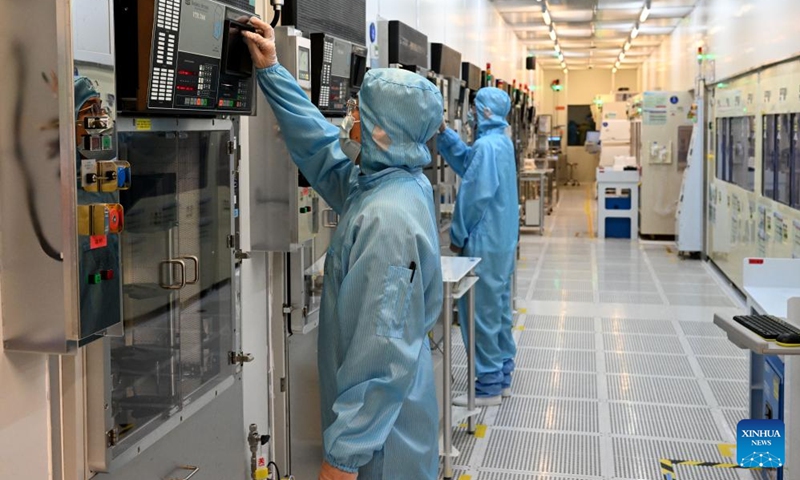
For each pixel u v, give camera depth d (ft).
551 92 77.46
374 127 6.83
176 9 5.73
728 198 26.00
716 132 28.45
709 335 19.20
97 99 5.07
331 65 9.48
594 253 31.73
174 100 5.93
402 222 6.48
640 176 35.29
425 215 6.77
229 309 7.58
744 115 23.79
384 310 6.31
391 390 6.33
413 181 6.91
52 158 4.89
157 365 6.29
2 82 4.91
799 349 7.79
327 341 6.98
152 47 5.52
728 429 13.28
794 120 17.90
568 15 40.22
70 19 4.77
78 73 4.88
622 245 33.81
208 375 7.21
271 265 9.08
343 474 6.34
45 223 4.95
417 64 15.83
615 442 12.83
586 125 77.15
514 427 13.53
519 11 37.63
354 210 6.89
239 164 7.95
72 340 5.01
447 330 11.36
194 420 7.13
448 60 18.76
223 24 6.53
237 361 7.67
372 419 6.31
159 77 5.66
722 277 26.66
